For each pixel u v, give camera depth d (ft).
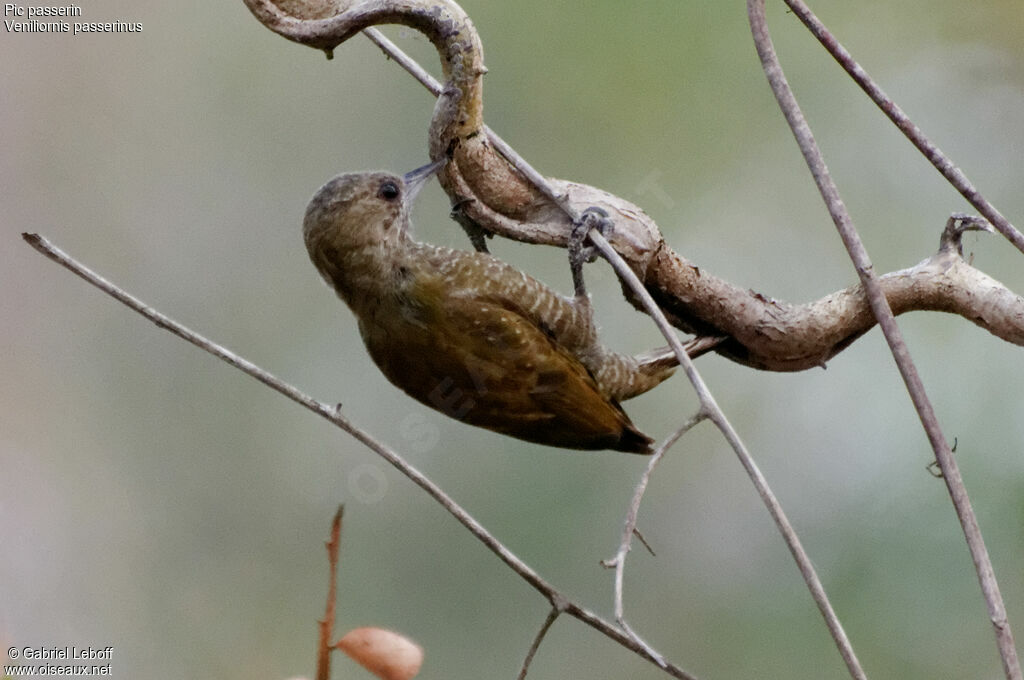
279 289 41.78
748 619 36.19
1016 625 33.04
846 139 40.60
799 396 38.24
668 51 40.16
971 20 41.01
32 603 38.19
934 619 33.86
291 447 40.32
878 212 39.93
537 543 36.78
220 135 42.65
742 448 18.75
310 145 42.27
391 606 37.27
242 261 41.96
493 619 36.35
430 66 41.81
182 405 40.93
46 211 42.27
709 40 40.45
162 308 41.91
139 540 39.47
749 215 39.86
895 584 34.68
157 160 42.70
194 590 38.96
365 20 20.68
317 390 40.55
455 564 36.88
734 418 38.52
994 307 21.98
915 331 37.27
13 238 41.96
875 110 40.57
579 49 40.09
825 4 41.57
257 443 40.55
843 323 22.82
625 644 17.89
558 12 40.19
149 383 41.42
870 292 19.84
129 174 42.57
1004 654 18.15
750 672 35.63
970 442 35.45
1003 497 34.30
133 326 41.75
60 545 39.04
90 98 42.86
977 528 18.78
